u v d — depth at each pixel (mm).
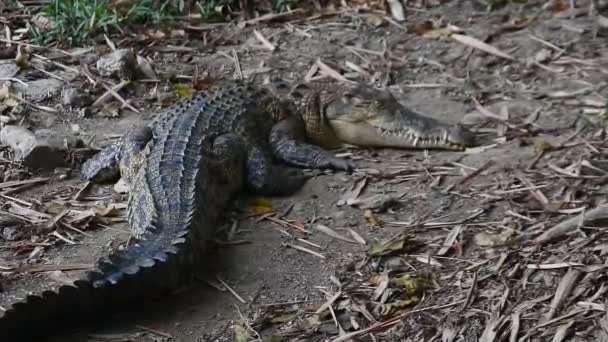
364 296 6680
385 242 7281
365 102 9047
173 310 6535
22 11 11695
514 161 8570
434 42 11281
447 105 9883
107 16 11227
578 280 6531
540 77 10430
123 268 6359
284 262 7156
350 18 11930
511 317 6273
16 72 10258
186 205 7316
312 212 7922
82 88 10023
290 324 6406
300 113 9281
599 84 10164
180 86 10242
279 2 12086
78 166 8617
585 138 8961
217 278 6934
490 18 11836
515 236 7281
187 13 11984
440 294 6633
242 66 10805
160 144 8172
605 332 6016
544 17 11805
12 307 5867
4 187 8164
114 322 6383
